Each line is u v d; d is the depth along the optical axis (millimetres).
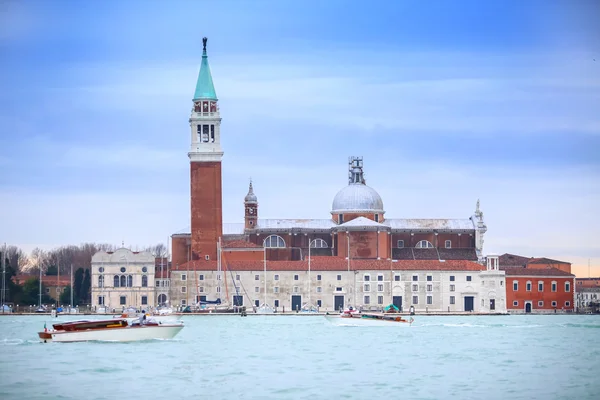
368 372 172000
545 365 181875
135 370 173375
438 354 198250
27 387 157625
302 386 157875
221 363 182375
